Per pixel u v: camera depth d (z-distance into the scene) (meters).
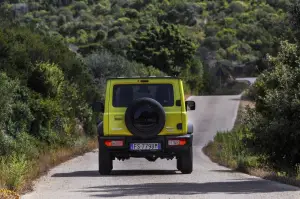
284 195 20.66
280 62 39.34
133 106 30.22
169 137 30.80
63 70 57.00
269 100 36.03
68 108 50.59
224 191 22.20
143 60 125.94
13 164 25.95
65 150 45.09
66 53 60.88
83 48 132.88
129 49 127.88
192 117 83.25
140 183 26.25
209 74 145.25
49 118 45.56
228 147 44.09
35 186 25.72
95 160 41.91
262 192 21.72
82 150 48.38
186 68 130.88
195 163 40.59
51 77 48.00
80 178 29.19
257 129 37.00
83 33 195.50
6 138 36.62
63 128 48.78
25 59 48.12
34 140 42.50
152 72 101.19
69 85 55.22
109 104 30.88
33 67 48.03
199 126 75.31
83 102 56.91
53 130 47.72
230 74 158.75
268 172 30.50
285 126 35.00
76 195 21.91
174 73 126.12
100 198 20.78
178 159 32.47
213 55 189.50
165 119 30.55
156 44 127.88
